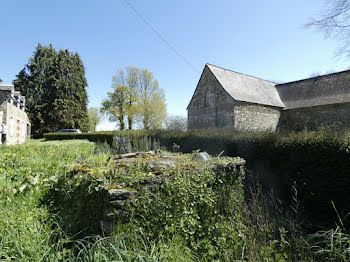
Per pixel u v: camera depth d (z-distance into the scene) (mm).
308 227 3568
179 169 2799
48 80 29078
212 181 3033
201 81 17922
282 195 4879
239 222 2936
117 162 3271
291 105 17562
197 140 7996
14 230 1874
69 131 26562
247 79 19094
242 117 15109
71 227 2227
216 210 2941
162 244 2072
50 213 2428
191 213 2535
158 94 28062
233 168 3568
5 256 1614
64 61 30453
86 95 32812
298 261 2379
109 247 1710
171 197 2445
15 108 15477
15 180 3061
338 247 2523
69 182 2697
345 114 14047
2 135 12961
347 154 3736
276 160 5098
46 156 5113
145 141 8898
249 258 2324
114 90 27609
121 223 2090
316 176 4223
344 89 15023
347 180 3732
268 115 16781
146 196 2268
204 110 17469
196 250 2354
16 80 28469
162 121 26969
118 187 2213
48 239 1840
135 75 28719
